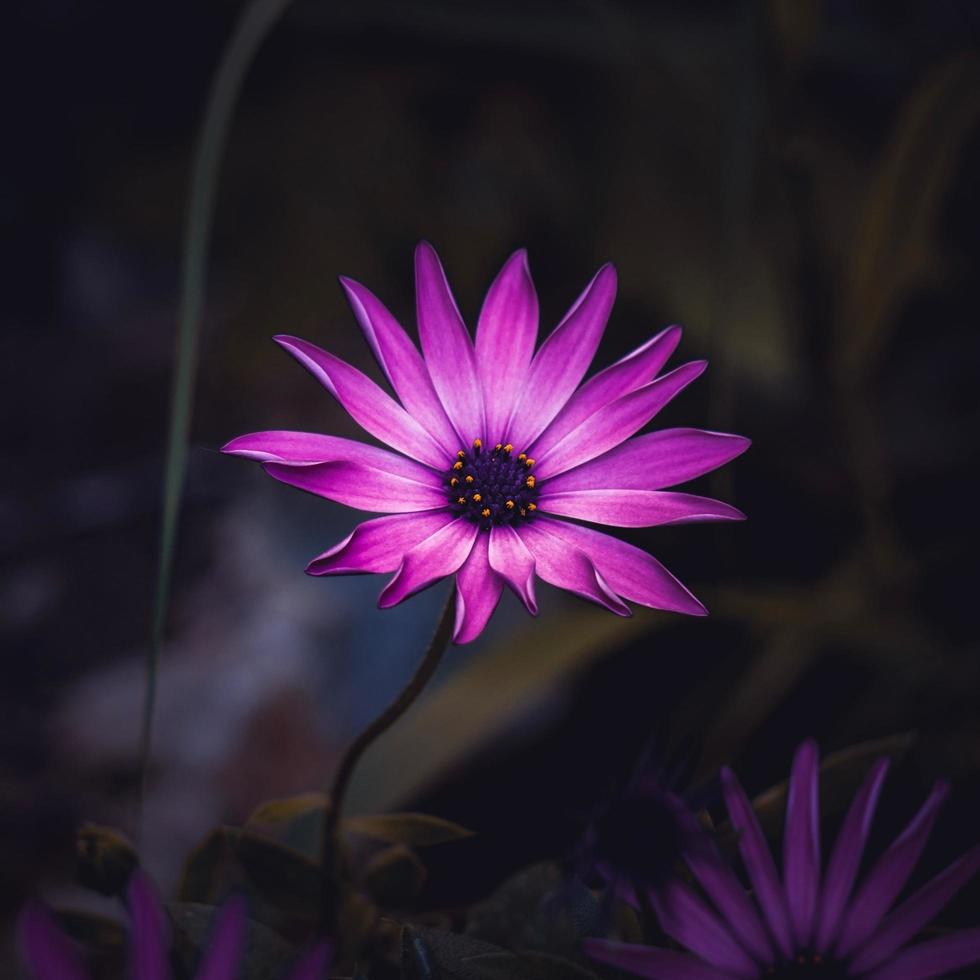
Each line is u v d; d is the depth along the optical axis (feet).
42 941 0.61
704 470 0.75
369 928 0.80
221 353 1.62
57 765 1.26
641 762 0.71
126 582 1.46
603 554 0.75
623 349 1.45
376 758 1.05
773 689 1.15
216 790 1.24
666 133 1.47
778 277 1.35
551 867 0.76
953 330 1.53
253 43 1.03
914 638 1.18
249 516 1.51
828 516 1.38
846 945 0.71
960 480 1.39
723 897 0.71
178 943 0.71
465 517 0.76
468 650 1.30
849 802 0.76
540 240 1.59
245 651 1.35
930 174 1.16
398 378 0.77
